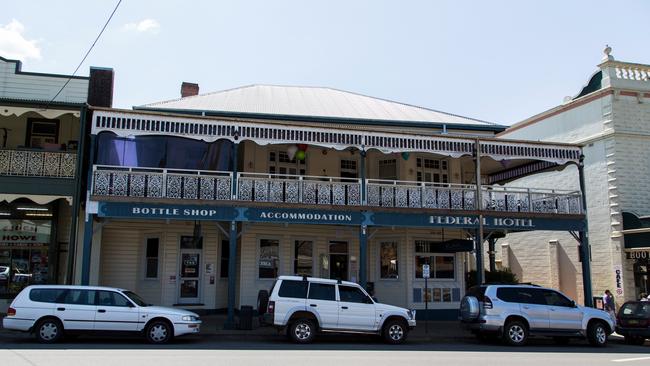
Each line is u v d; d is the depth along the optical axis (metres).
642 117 25.30
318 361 11.34
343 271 22.97
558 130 28.03
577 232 22.20
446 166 24.12
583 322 16.56
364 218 19.39
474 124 23.00
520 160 23.09
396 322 15.66
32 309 13.70
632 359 13.05
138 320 14.08
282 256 21.95
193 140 20.12
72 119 20.42
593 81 26.36
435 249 23.14
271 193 18.72
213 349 13.14
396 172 23.19
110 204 17.44
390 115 23.23
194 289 21.23
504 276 24.81
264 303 16.66
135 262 21.06
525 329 16.19
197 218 17.94
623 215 24.16
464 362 11.80
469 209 20.44
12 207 19.69
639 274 23.98
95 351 12.15
